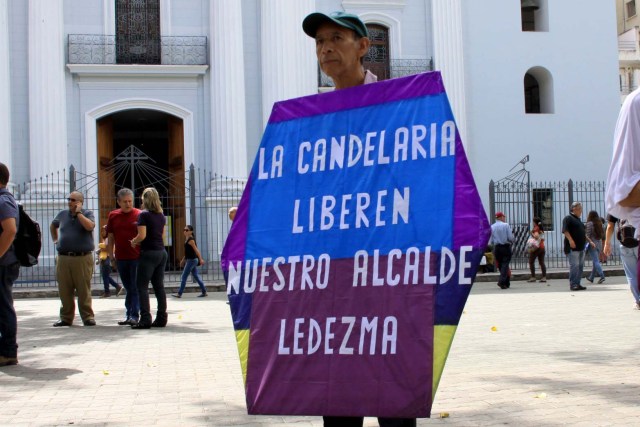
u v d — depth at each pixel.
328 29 3.50
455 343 8.88
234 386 6.61
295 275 3.48
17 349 8.52
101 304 16.11
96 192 24.02
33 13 23.67
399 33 26.62
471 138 26.69
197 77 24.97
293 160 3.61
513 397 5.79
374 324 3.28
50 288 20.25
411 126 3.39
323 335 3.37
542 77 28.09
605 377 6.50
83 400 6.13
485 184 26.64
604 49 28.16
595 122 27.84
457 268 3.16
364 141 3.47
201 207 23.56
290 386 3.38
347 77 3.55
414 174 3.34
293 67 25.23
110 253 12.16
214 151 24.66
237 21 24.88
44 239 22.86
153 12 24.92
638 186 3.45
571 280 17.00
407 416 3.16
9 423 5.38
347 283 3.37
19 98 23.75
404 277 3.25
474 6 27.05
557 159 27.33
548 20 27.77
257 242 3.60
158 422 5.32
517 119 27.12
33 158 23.44
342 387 3.29
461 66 26.64
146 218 11.09
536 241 20.36
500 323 10.89
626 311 12.03
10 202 7.61
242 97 24.81
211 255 24.06
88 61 24.25
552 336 9.32
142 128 29.86
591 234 19.30
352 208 3.43
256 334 3.50
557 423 4.98
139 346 9.30
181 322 12.09
